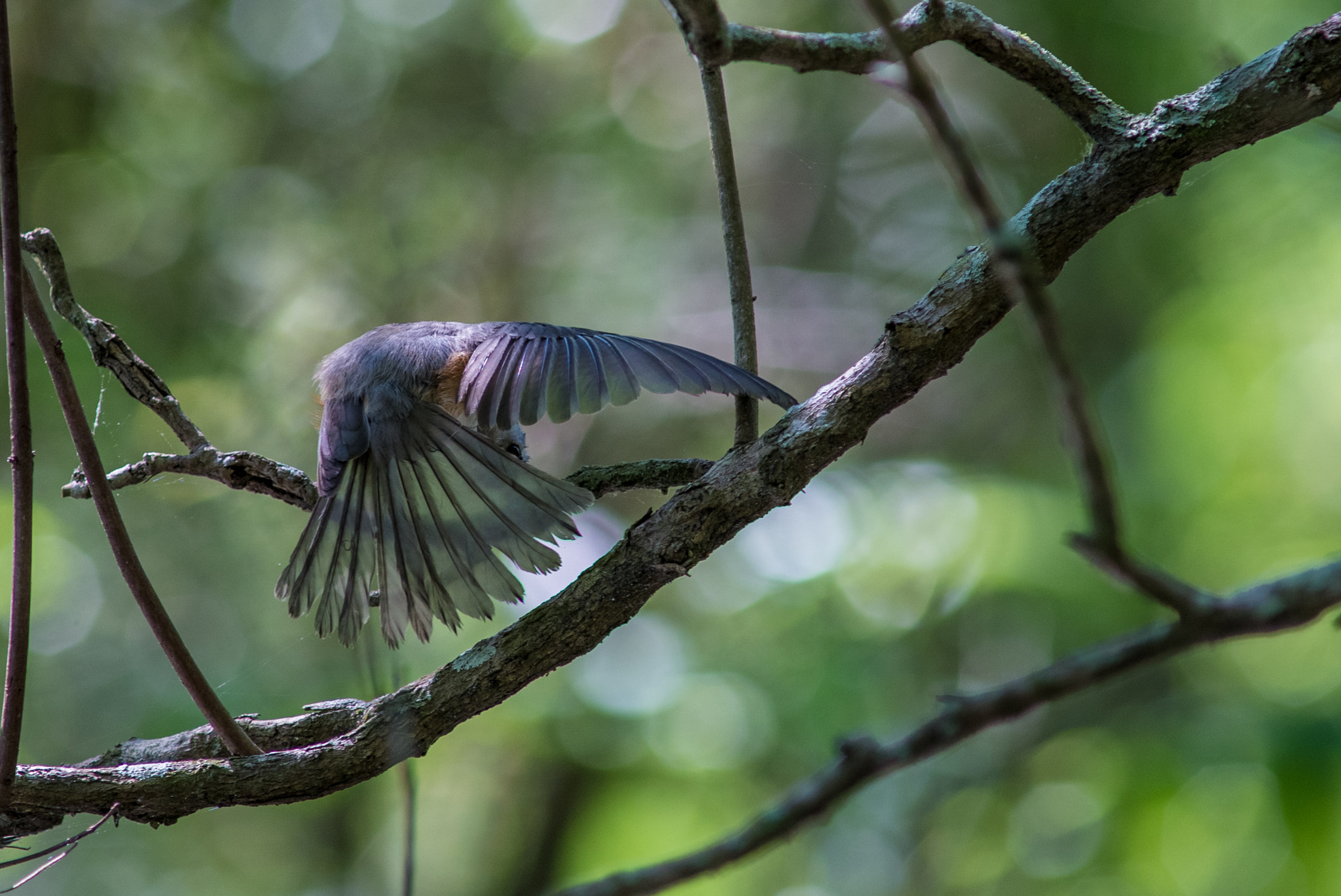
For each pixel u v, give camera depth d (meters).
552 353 5.02
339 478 5.24
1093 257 14.16
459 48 16.08
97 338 4.86
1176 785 8.24
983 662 11.37
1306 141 11.62
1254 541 11.45
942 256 16.05
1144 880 8.36
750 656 11.46
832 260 16.30
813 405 4.00
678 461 4.94
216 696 3.95
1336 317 12.67
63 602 11.93
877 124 16.48
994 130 14.70
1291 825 7.67
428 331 6.18
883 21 2.16
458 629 4.93
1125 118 3.97
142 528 12.36
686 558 3.92
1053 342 1.95
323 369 6.16
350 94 15.91
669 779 11.35
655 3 16.11
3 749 3.82
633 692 11.47
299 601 5.12
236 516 12.57
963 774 11.58
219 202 15.01
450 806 13.80
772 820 2.10
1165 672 10.58
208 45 15.42
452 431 5.28
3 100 3.71
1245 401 12.27
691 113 16.38
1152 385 12.84
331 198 15.46
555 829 13.20
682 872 2.11
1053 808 10.27
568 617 3.97
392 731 3.94
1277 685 9.62
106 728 11.60
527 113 16.17
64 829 9.45
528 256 15.84
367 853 14.09
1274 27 13.21
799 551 11.77
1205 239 13.51
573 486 5.00
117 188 14.75
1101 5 13.66
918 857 11.44
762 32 3.31
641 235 16.08
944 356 3.89
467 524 5.07
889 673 11.01
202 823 13.76
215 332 14.27
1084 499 1.93
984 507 11.08
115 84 15.03
